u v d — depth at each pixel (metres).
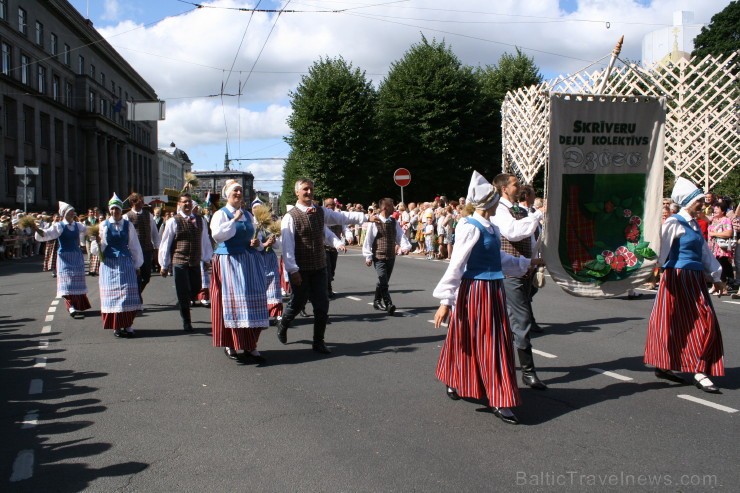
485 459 4.02
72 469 3.94
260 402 5.25
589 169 5.89
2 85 37.88
